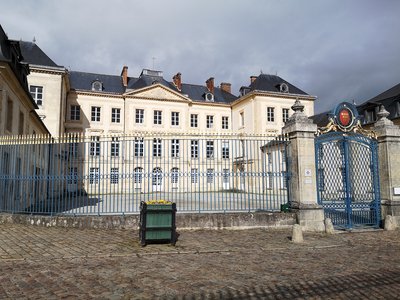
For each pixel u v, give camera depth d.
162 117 40.50
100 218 9.53
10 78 13.03
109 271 5.61
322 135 10.40
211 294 4.58
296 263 6.27
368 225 10.55
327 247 7.74
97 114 38.62
